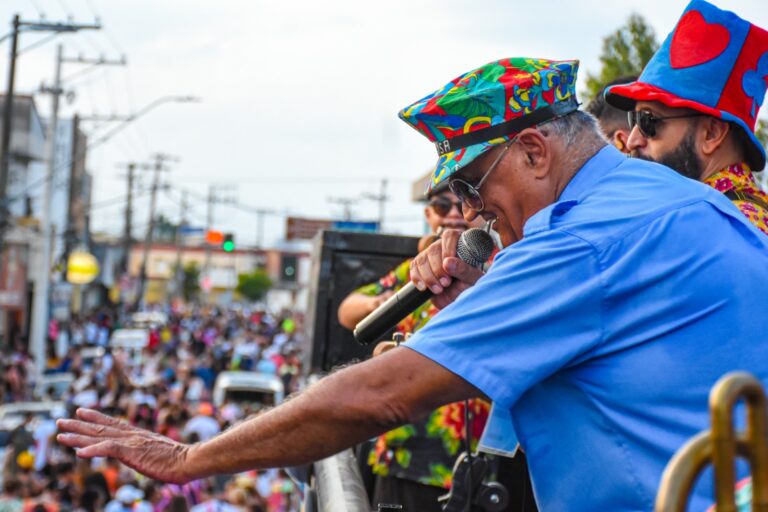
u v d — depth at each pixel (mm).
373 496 3617
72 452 14547
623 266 1772
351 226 19812
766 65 2451
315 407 1826
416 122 2064
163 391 21625
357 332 2406
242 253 106312
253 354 33594
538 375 1769
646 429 1746
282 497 12586
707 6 2420
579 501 1810
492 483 2539
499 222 2078
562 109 2012
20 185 42000
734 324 1751
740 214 1931
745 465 1656
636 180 1936
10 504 10984
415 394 1798
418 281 2287
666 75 2471
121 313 53219
